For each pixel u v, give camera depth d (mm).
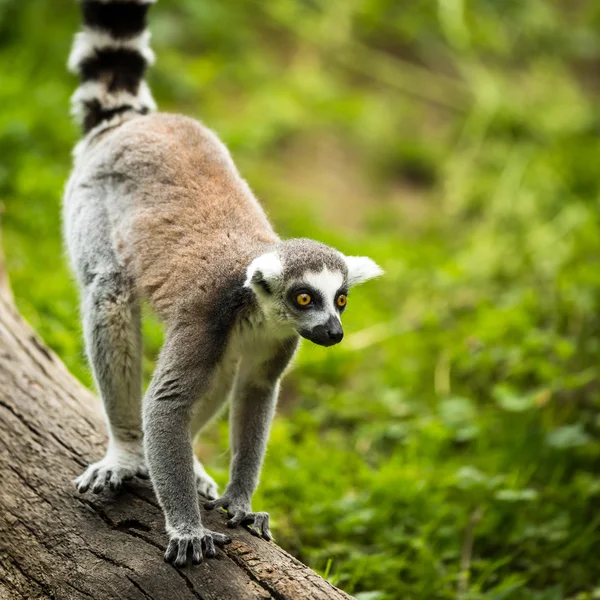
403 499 11375
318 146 21312
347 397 14164
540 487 12477
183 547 7117
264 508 10836
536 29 25688
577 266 17484
